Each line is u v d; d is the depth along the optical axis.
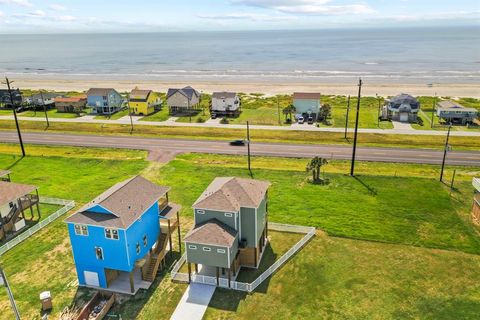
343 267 36.34
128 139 78.56
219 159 66.12
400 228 42.81
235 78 188.12
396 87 144.25
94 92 101.94
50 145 75.62
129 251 32.47
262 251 39.53
